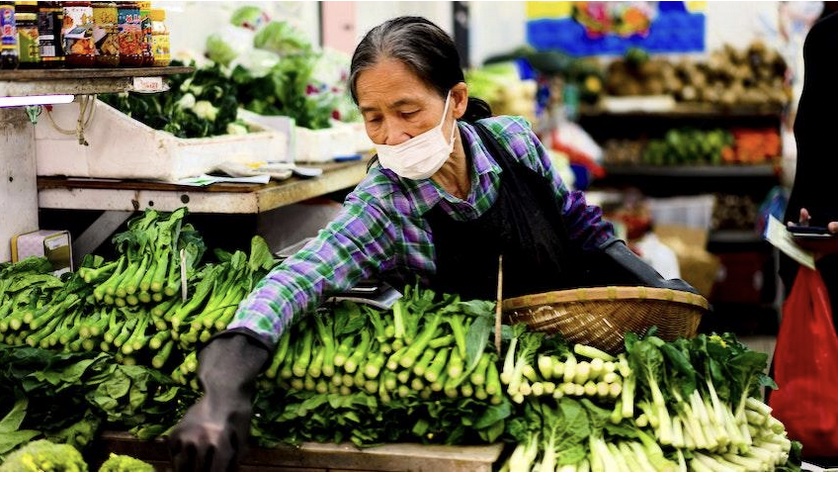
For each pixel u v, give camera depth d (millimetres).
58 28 2295
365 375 2189
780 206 6004
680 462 2199
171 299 2471
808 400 3404
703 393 2324
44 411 2334
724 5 6945
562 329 2385
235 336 2049
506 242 2594
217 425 1887
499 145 2664
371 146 4586
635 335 2318
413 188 2439
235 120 3742
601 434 2238
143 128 3115
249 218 3703
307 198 3520
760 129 6957
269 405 2234
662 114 6957
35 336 2443
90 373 2340
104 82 2443
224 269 2500
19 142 3082
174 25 4371
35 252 3043
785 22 5773
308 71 4242
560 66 6977
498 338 2254
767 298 6781
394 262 2518
